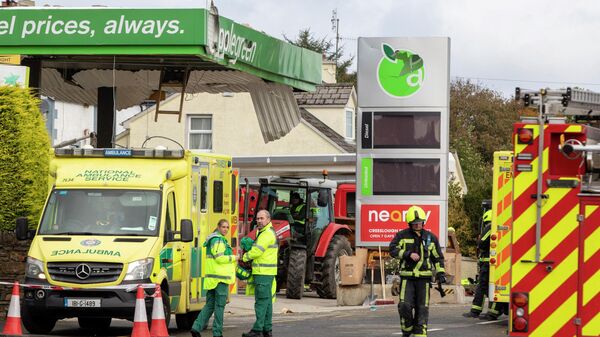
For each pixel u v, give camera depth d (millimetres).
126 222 31328
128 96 52312
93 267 29984
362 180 47188
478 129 146500
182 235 31297
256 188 61562
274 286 30125
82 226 31328
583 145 16922
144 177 32031
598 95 17922
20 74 35719
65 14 40656
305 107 89062
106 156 32594
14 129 34156
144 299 29188
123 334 32250
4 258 34750
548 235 17328
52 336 30422
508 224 35562
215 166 35625
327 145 83875
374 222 47062
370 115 47188
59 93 52094
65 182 32094
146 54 40406
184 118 86250
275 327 34344
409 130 46969
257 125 85438
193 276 33656
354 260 46000
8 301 34625
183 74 47156
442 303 47219
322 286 49281
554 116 17500
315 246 49531
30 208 34312
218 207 36031
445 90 46719
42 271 30156
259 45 44781
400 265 28812
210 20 40062
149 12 40156
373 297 46250
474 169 108750
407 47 46938
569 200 17250
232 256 29531
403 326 28812
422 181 46812
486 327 34438
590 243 17219
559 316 17312
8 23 40938
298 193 49781
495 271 35656
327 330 33281
